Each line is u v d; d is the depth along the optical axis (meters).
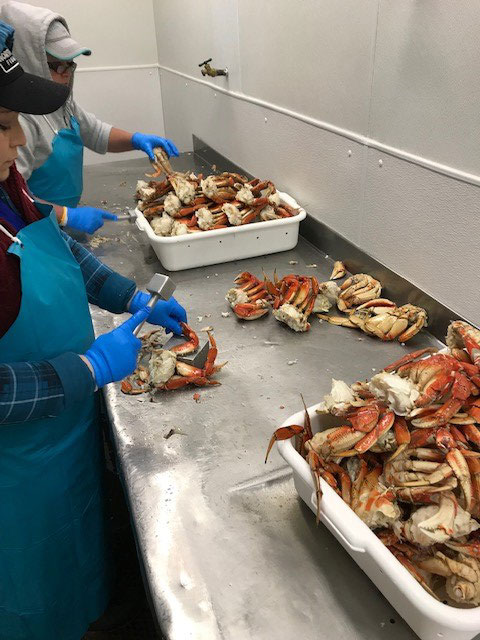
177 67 3.05
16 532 1.04
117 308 1.26
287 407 1.10
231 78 2.23
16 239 0.85
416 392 0.78
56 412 0.87
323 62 1.52
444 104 1.12
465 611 0.59
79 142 1.92
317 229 1.77
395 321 1.29
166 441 1.02
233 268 1.69
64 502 1.07
